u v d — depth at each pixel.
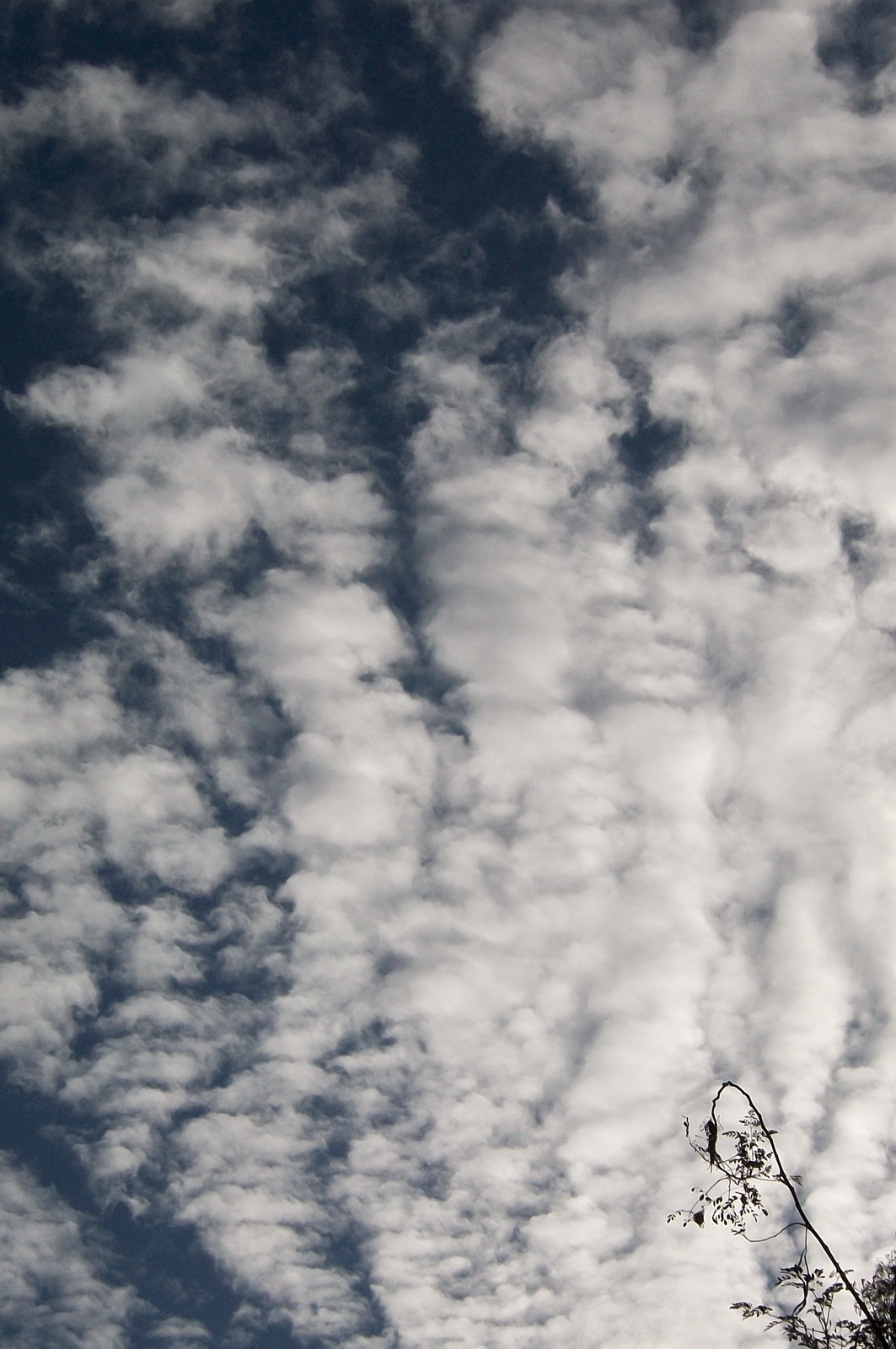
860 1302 19.11
